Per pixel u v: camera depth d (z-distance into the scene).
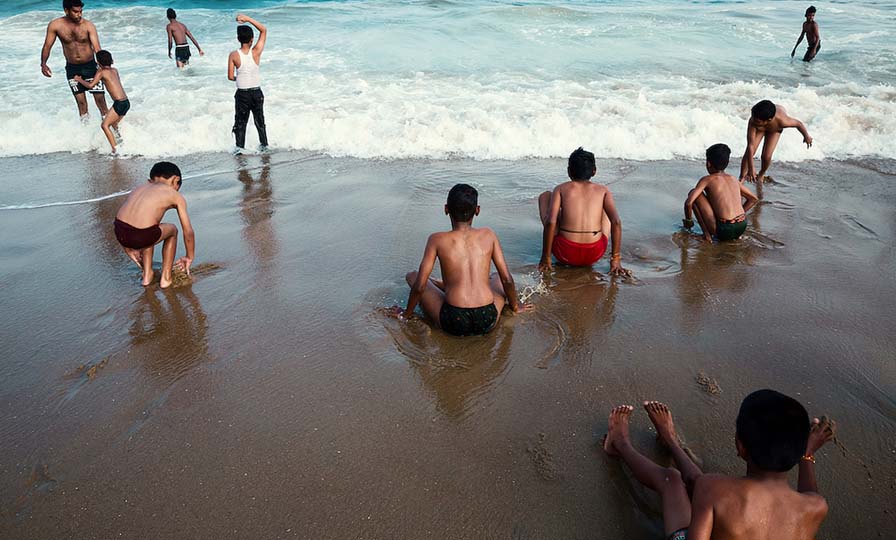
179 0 20.94
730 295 4.87
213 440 3.38
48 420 3.54
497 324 4.48
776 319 4.50
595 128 8.70
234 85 11.59
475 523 2.86
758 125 6.91
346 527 2.84
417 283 4.27
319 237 5.94
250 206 6.74
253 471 3.16
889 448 3.27
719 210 5.67
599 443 3.34
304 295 4.89
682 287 5.01
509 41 14.32
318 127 9.02
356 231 6.06
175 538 2.79
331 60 13.05
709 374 3.90
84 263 5.52
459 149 8.47
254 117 8.58
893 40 14.40
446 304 4.27
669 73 11.81
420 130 8.84
